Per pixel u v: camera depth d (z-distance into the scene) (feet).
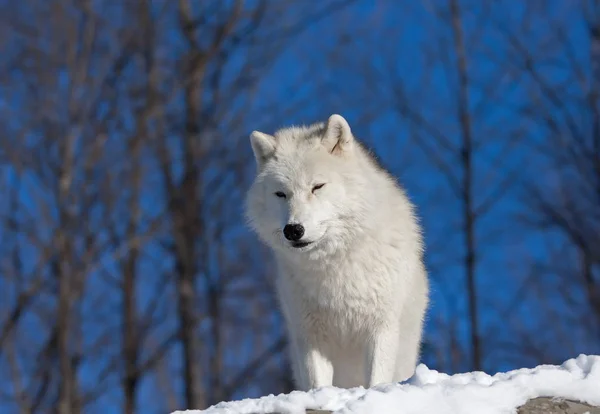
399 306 46.75
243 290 124.98
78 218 113.09
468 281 124.06
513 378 35.37
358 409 33.06
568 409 34.19
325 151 47.32
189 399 114.32
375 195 46.70
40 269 109.19
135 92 125.59
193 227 121.08
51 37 123.75
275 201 46.52
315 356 47.11
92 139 119.24
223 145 127.34
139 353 122.11
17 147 116.78
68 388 105.09
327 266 45.75
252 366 117.29
